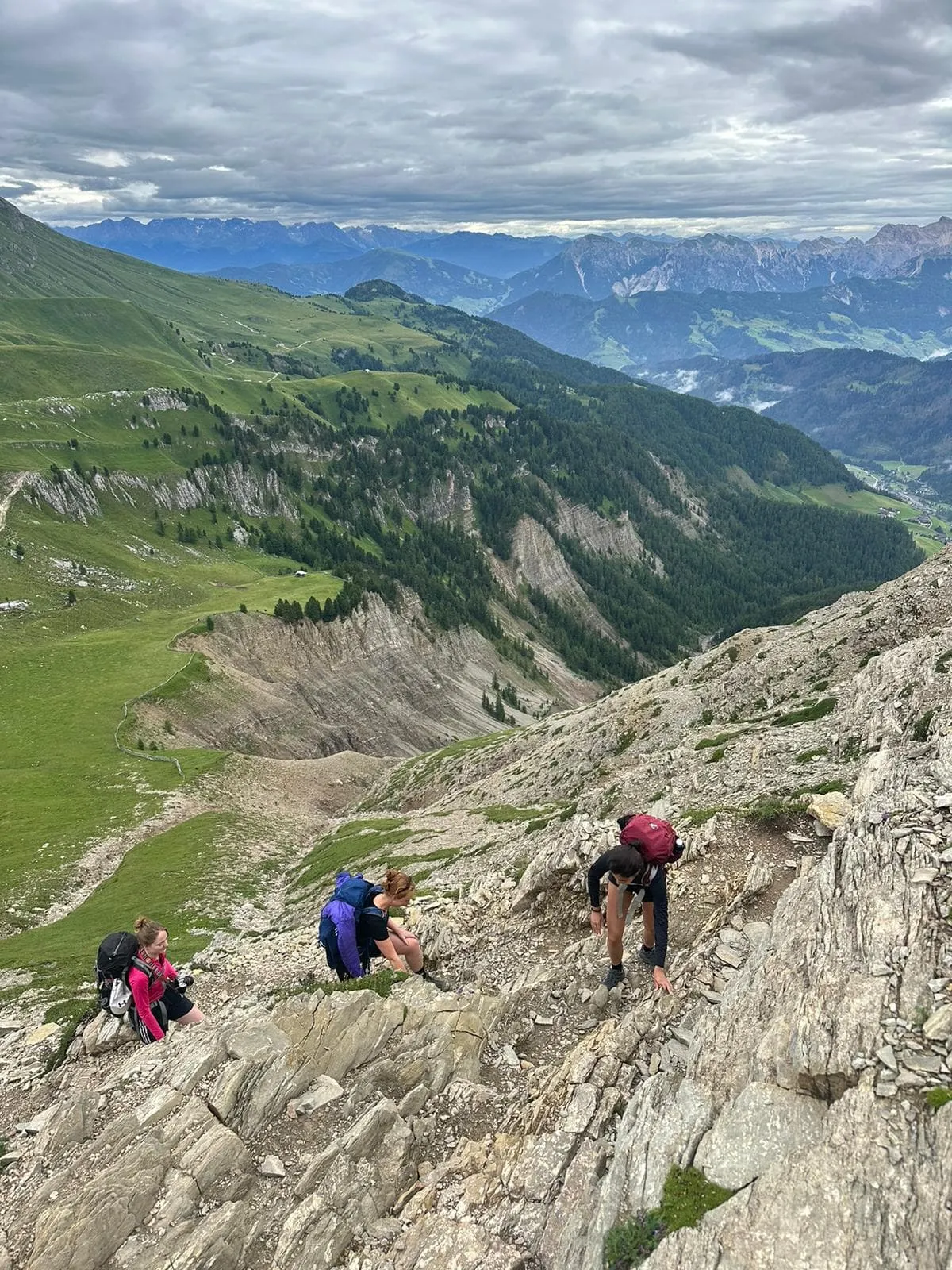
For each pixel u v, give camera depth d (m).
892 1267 7.57
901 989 10.88
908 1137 8.77
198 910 64.56
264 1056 13.70
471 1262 9.81
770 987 12.48
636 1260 8.66
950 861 12.98
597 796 49.25
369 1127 12.38
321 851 79.19
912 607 66.75
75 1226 10.48
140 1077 14.49
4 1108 16.69
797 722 48.50
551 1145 11.41
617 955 15.66
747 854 20.30
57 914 70.50
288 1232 10.54
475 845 55.78
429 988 16.78
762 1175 8.92
